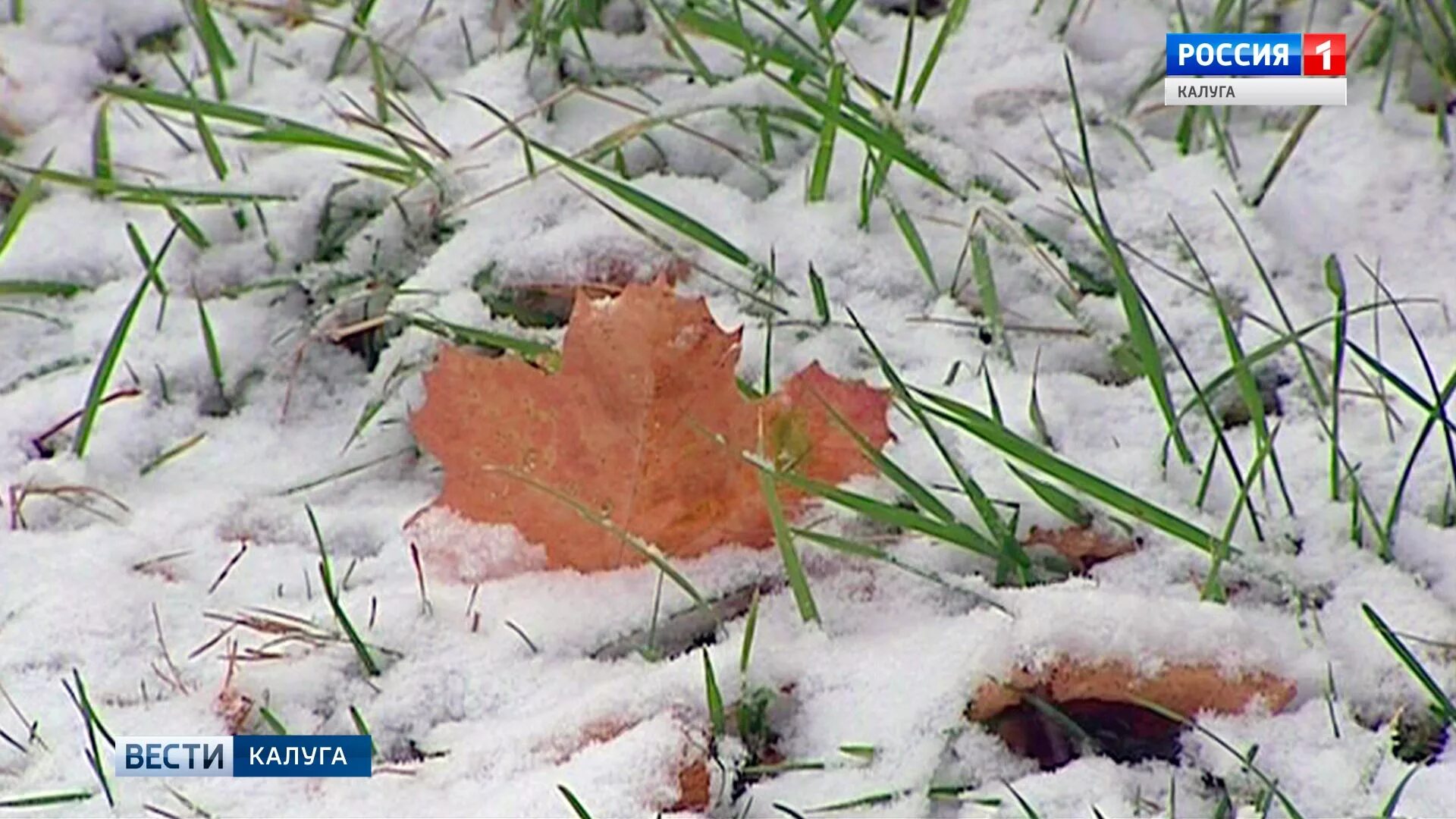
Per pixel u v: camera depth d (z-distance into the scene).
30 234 2.41
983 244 2.37
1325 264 2.37
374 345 2.38
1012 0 2.49
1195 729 2.23
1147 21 2.49
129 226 2.36
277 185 2.42
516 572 2.28
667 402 2.25
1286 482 2.31
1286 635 2.26
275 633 2.26
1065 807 2.21
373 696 2.25
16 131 2.46
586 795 2.20
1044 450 2.28
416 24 2.48
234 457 2.34
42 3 2.50
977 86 2.45
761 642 2.25
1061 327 2.37
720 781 2.22
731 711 2.23
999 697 2.23
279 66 2.48
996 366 2.35
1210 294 2.35
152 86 2.48
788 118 2.41
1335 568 2.28
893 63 2.46
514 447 2.26
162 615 2.27
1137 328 2.30
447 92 2.46
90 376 2.36
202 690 2.25
